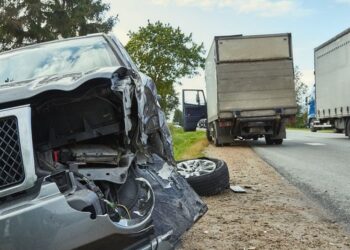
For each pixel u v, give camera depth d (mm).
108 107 4359
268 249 5395
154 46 45531
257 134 20969
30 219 3301
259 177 10594
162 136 5414
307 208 7367
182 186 5066
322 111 27469
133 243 3832
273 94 20422
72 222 3357
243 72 20422
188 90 32938
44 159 4020
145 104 4883
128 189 4234
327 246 5500
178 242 4691
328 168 12062
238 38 20406
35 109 3969
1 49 37562
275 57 20391
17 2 37656
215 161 8461
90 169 4062
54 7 38062
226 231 6070
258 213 7008
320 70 27594
